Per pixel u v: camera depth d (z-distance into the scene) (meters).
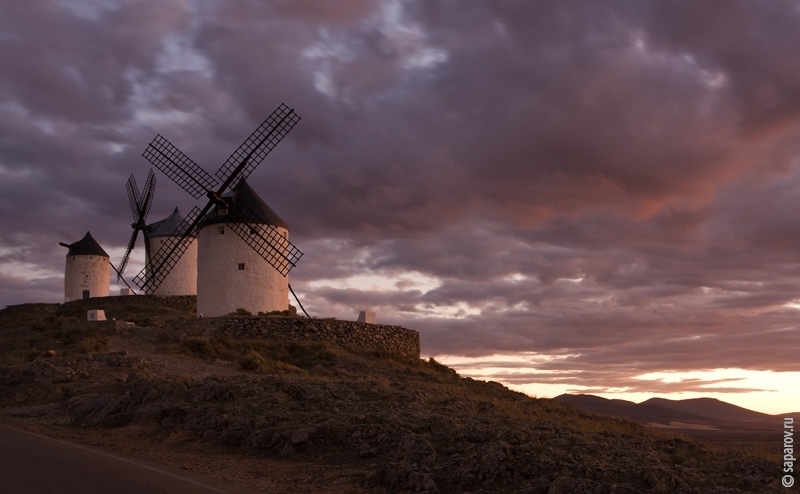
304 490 12.70
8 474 12.33
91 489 11.35
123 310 56.66
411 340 45.38
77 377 28.45
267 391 20.05
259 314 43.69
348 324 42.03
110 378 28.48
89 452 15.34
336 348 39.88
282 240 46.31
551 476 12.30
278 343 38.75
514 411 21.77
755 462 13.09
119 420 20.27
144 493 11.24
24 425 20.64
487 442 14.22
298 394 19.88
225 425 17.36
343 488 12.88
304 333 40.69
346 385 22.06
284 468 14.41
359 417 16.67
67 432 19.39
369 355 39.72
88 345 35.78
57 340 40.16
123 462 14.18
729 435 33.41
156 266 58.25
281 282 45.97
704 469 13.21
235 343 37.97
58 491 11.12
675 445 15.70
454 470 13.18
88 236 71.06
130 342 38.03
